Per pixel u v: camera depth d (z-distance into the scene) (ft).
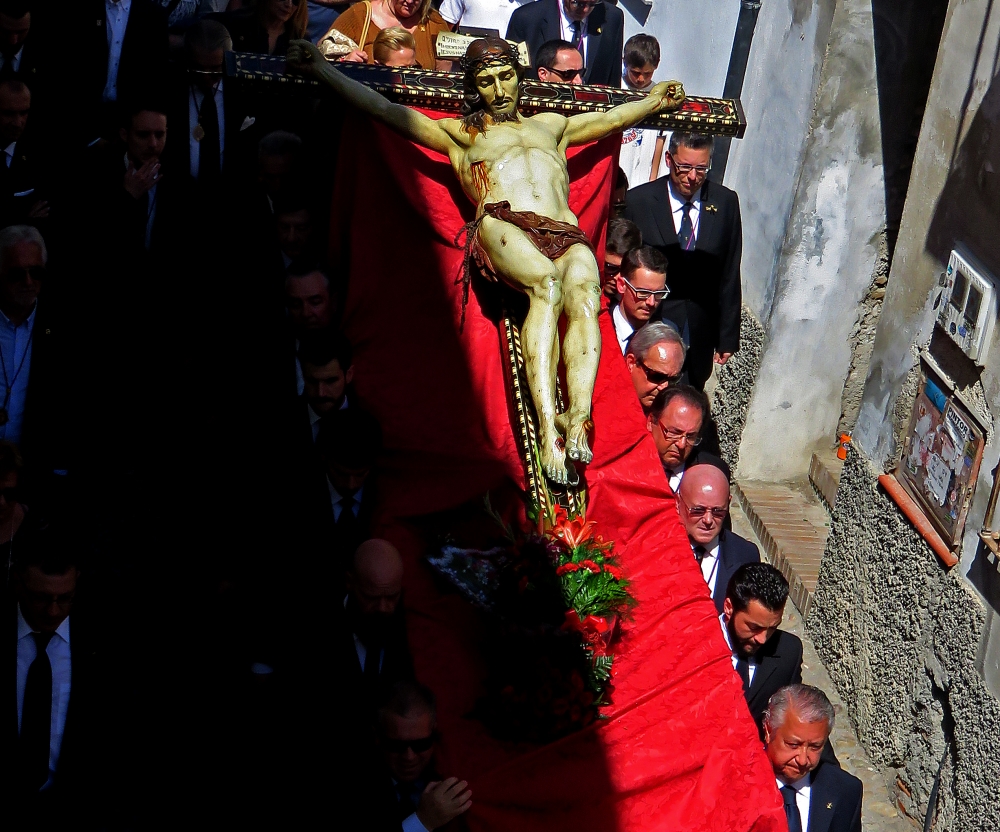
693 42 32.19
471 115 18.99
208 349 23.09
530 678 15.31
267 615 17.34
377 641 16.31
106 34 26.94
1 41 25.61
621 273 21.88
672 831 14.92
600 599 16.03
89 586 20.33
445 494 17.38
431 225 19.45
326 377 18.20
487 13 33.37
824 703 17.04
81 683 17.31
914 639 21.76
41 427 22.13
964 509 20.30
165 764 17.80
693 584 17.24
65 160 24.25
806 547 26.43
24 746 16.87
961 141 20.95
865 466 23.71
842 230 25.88
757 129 27.76
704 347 25.68
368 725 15.97
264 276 21.84
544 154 18.80
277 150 21.93
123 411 23.22
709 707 15.90
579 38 29.94
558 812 14.89
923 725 21.61
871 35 24.38
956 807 20.51
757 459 27.96
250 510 18.51
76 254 23.41
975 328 19.86
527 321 17.63
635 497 17.88
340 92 18.86
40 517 20.92
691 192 24.71
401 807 15.37
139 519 21.72
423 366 18.71
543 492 17.02
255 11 27.40
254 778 16.49
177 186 24.56
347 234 20.08
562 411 17.83
